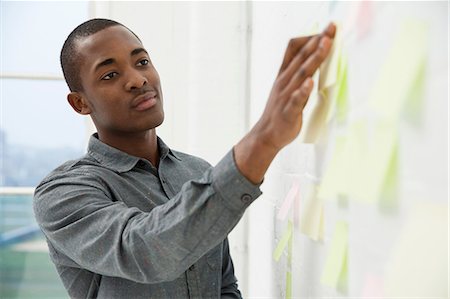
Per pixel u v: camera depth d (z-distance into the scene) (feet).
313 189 2.63
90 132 6.29
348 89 2.06
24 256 10.75
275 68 4.06
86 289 3.11
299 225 3.01
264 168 2.04
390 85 1.56
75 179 2.94
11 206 10.41
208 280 3.17
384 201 1.71
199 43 5.76
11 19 9.97
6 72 7.43
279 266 3.76
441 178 1.35
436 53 1.37
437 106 1.37
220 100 5.75
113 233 2.36
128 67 3.07
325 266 2.23
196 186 2.10
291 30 3.43
